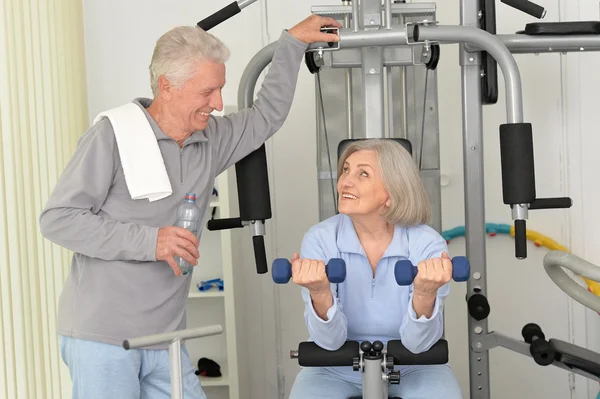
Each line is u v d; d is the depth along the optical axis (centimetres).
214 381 299
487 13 221
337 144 241
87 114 312
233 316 291
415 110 237
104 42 319
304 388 189
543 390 321
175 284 189
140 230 178
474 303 231
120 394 182
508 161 203
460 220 318
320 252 193
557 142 315
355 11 208
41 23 259
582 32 216
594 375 219
